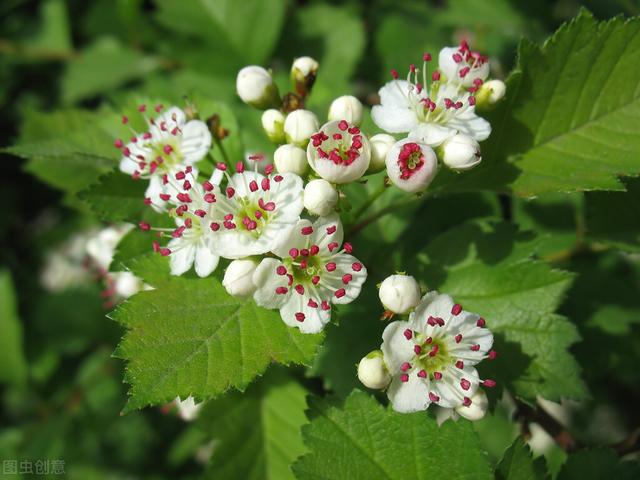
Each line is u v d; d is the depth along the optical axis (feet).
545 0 0.48
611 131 0.29
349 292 0.25
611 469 0.26
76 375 0.50
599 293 0.36
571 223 0.38
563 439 0.30
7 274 0.49
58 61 0.59
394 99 0.28
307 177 0.27
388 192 0.34
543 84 0.28
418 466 0.24
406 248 0.35
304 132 0.27
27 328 0.51
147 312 0.24
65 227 0.59
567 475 0.26
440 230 0.36
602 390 0.47
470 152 0.26
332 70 0.47
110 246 0.38
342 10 0.49
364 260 0.32
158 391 0.22
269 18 0.45
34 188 0.63
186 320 0.24
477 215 0.36
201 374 0.23
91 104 0.61
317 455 0.25
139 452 0.50
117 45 0.53
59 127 0.42
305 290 0.24
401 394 0.24
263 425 0.33
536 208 0.39
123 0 0.49
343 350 0.30
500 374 0.28
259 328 0.24
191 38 0.47
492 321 0.29
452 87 0.28
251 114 0.39
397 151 0.25
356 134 0.25
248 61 0.46
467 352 0.25
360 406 0.25
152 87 0.47
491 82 0.27
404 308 0.24
